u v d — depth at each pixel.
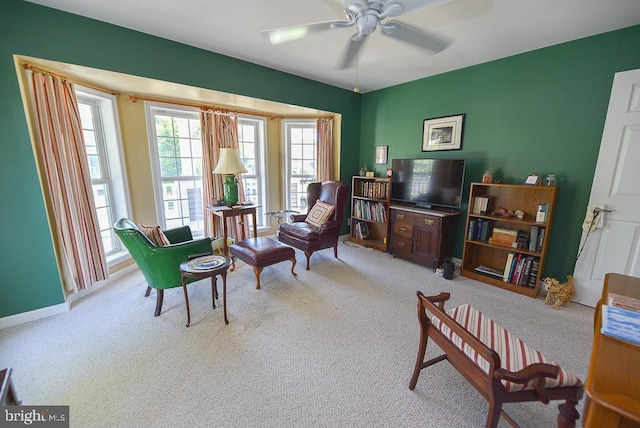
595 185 2.43
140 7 2.01
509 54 2.82
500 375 0.99
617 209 2.35
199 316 2.32
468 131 3.28
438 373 1.72
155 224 3.52
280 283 2.98
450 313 1.56
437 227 3.24
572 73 2.50
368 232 4.45
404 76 3.58
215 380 1.65
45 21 2.01
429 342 2.01
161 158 3.54
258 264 2.79
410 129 3.88
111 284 2.92
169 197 3.67
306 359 1.83
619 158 2.30
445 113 3.47
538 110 2.73
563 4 1.90
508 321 2.29
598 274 2.48
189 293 2.73
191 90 2.93
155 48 2.49
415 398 1.54
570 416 1.03
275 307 2.48
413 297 2.69
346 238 4.73
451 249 3.52
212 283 2.44
